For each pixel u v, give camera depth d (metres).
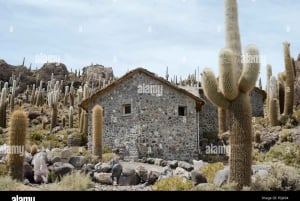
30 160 14.15
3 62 64.25
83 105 23.95
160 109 22.52
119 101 22.88
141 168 13.48
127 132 22.14
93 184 12.16
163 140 22.22
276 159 19.56
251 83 10.55
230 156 10.74
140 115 21.98
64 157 14.86
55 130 31.20
